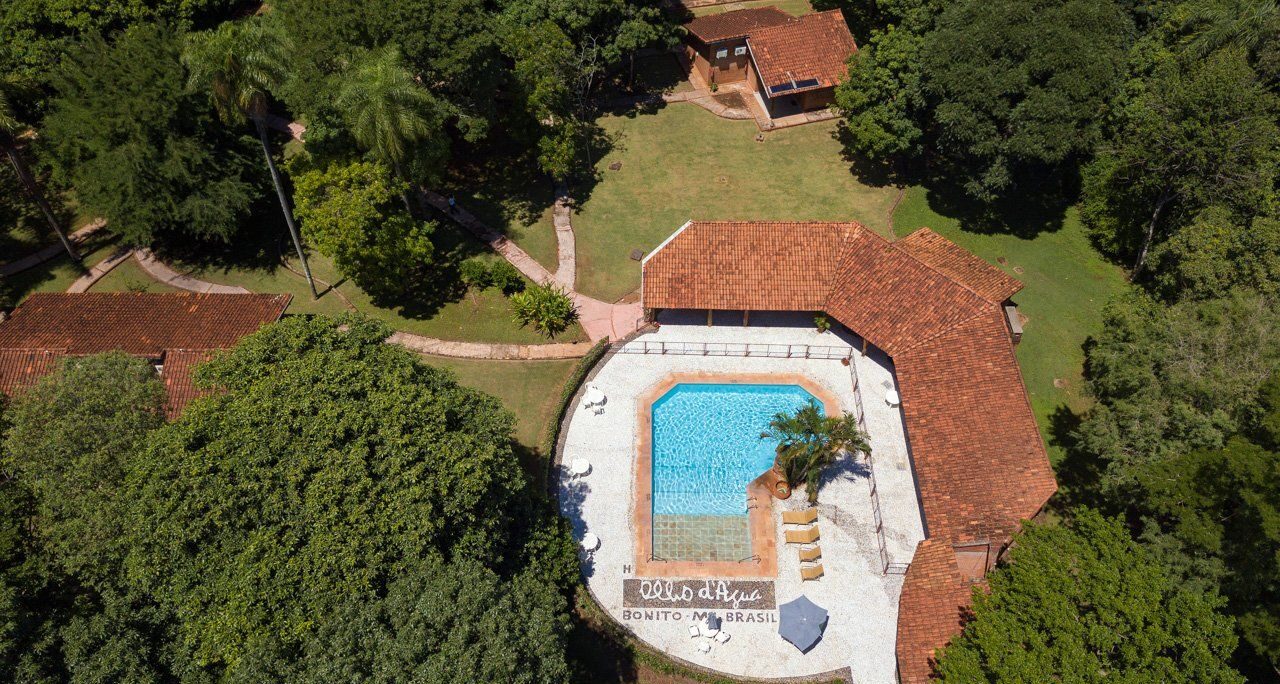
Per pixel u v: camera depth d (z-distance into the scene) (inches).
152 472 1095.6
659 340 1882.4
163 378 1631.4
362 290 2032.5
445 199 2257.6
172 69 1886.1
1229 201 1764.3
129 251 2139.5
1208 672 980.6
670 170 2388.0
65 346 1691.7
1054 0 1952.5
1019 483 1396.4
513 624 1016.2
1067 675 988.6
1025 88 1924.2
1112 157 2071.9
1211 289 1472.7
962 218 2204.7
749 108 2635.3
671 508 1571.1
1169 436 1322.6
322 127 1847.9
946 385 1558.8
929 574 1333.7
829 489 1598.2
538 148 2271.2
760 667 1338.6
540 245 2139.5
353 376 1189.1
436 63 1892.2
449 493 1113.4
